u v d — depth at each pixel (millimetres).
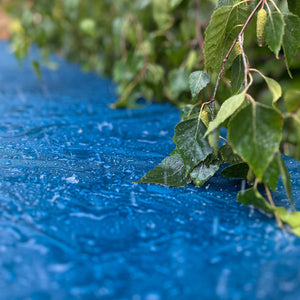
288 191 414
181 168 469
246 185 465
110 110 756
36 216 410
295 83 606
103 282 350
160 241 385
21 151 537
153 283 350
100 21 1074
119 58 1045
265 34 440
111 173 486
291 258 369
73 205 426
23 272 356
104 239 386
